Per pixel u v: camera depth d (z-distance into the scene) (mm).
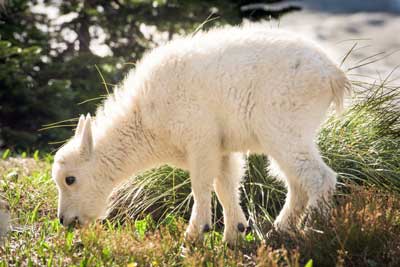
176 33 21469
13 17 19938
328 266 8711
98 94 19453
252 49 9516
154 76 10023
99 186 10250
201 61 9719
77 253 9352
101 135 10352
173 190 11508
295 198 9844
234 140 9773
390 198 9602
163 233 10031
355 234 8711
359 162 11555
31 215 11109
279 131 9336
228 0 20188
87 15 21250
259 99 9398
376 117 12148
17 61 18219
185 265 8578
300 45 9453
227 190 10273
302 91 9289
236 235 10117
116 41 21906
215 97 9609
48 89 18922
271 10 20656
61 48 21422
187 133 9781
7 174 13000
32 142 19359
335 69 9492
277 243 9281
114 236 9562
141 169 10516
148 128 10156
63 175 10062
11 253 9406
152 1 20891
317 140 11781
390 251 8680
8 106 19141
